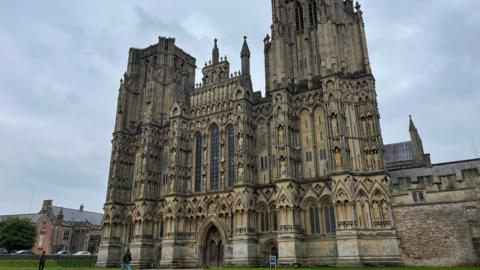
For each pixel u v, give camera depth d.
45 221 143.38
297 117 65.31
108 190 82.88
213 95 76.75
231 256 63.47
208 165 73.12
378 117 58.88
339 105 58.69
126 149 87.06
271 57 69.31
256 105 71.00
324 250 55.91
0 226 120.62
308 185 60.09
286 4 74.62
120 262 78.25
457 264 47.44
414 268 43.44
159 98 86.56
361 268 47.75
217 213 67.44
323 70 62.19
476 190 48.97
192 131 77.69
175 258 67.81
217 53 80.62
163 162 81.44
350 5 72.00
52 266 73.06
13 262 78.31
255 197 64.56
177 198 71.81
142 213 75.06
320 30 64.94
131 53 96.19
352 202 53.19
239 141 66.56
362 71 62.72
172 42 93.06
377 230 52.69
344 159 55.59
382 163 55.44
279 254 56.16
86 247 150.25
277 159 61.34
